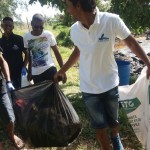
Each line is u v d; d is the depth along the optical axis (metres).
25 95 2.36
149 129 2.44
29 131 2.27
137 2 3.73
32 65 3.33
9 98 2.65
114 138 2.39
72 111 2.33
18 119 2.31
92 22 2.08
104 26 2.07
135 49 2.16
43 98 2.33
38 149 2.85
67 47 11.73
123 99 2.50
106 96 2.24
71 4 2.06
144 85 2.46
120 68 3.93
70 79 5.66
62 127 2.26
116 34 2.13
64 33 13.39
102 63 2.15
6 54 3.46
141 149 2.78
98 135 2.33
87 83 2.21
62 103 2.32
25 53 3.47
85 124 3.26
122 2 3.82
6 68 2.70
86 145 2.92
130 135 3.00
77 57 2.38
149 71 2.19
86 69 2.19
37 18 3.22
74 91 4.67
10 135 2.74
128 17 3.77
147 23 3.80
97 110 2.25
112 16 2.09
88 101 2.25
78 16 2.09
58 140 2.28
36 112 2.28
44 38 3.26
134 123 2.54
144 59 2.16
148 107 2.45
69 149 2.86
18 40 3.46
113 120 2.34
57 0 3.75
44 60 3.27
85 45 2.14
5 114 2.61
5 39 3.47
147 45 6.16
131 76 5.05
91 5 2.04
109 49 2.13
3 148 2.95
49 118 2.27
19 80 3.56
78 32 2.14
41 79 3.30
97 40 2.08
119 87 2.51
